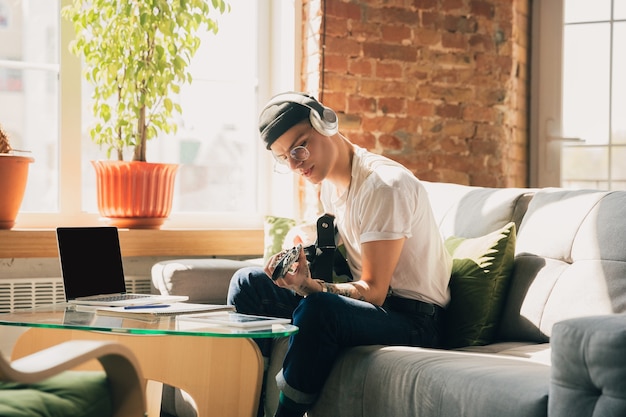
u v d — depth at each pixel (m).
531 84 4.36
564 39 4.33
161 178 3.54
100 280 2.55
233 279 2.56
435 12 3.97
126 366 1.63
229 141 4.04
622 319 1.53
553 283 2.35
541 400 1.58
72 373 1.71
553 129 4.33
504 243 2.48
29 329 2.33
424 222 2.36
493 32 4.09
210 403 2.21
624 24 4.24
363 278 2.27
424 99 3.95
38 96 3.64
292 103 2.34
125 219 3.51
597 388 1.49
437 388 1.81
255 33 4.09
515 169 4.27
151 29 3.41
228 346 2.21
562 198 2.51
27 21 3.61
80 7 3.42
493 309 2.45
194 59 3.96
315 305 2.12
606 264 2.23
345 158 2.42
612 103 4.26
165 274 3.08
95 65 3.45
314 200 3.77
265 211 4.09
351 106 3.81
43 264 3.47
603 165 4.28
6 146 3.27
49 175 3.66
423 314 2.35
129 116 3.49
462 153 4.04
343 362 2.13
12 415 1.43
